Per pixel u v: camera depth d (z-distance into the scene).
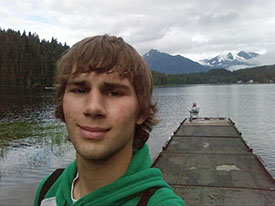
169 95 80.38
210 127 14.57
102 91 0.92
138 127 1.05
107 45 0.96
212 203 4.48
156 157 7.62
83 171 0.98
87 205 0.91
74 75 0.94
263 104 47.03
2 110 33.19
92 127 0.88
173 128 22.70
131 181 0.91
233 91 104.88
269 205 4.32
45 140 14.70
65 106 0.95
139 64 0.99
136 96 0.98
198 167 6.69
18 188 7.97
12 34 84.19
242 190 5.02
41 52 84.62
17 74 78.31
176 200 0.86
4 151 12.38
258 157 7.27
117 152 0.94
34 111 31.95
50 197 1.17
